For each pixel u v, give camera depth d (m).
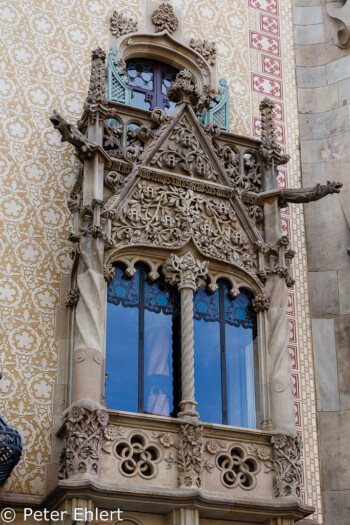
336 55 17.59
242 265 14.34
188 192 14.32
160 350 13.65
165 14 16.89
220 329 14.12
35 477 12.74
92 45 16.05
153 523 12.70
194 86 14.97
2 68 15.09
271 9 18.09
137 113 14.62
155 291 13.89
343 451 14.85
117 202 13.73
